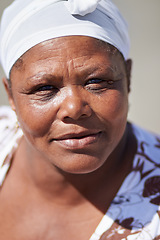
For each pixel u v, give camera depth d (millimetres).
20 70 1349
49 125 1316
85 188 1555
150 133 1841
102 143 1321
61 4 1312
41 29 1301
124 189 1553
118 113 1324
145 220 1468
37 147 1408
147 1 3906
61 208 1608
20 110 1387
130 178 1565
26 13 1351
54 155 1357
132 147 1643
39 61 1281
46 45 1272
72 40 1264
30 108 1333
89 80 1284
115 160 1535
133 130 1751
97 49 1284
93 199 1566
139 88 3625
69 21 1285
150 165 1601
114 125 1324
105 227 1492
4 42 1463
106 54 1303
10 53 1413
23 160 1718
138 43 3781
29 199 1673
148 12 3865
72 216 1588
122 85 1361
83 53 1264
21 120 1408
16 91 1393
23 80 1336
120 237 1453
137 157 1613
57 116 1293
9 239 1671
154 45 3754
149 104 3586
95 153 1311
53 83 1280
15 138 1881
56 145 1336
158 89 3604
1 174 1790
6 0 3488
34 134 1369
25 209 1673
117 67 1345
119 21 1432
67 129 1281
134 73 3670
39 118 1317
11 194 1725
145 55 3723
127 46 1490
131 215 1491
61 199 1599
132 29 3816
